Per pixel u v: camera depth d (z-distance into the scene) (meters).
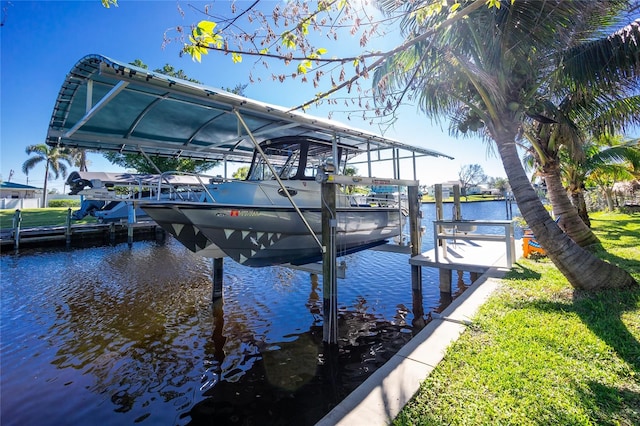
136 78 2.94
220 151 6.92
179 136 5.91
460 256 8.20
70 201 42.31
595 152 12.16
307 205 6.49
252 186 6.02
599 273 4.73
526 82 5.58
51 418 3.88
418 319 6.66
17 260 14.01
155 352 5.47
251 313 7.23
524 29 4.61
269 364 4.99
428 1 2.74
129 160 20.84
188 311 7.45
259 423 3.70
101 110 4.48
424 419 2.34
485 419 2.28
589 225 12.98
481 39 4.80
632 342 3.14
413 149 8.15
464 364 3.03
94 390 4.42
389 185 7.29
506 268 6.68
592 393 2.47
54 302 8.27
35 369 4.96
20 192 46.81
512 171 5.27
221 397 4.19
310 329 6.29
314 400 4.07
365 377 4.54
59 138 5.03
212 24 2.07
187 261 13.32
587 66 5.50
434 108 6.52
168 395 4.27
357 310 7.21
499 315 4.11
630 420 2.18
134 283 10.02
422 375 2.90
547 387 2.59
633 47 5.11
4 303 8.20
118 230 20.83
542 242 5.05
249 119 5.14
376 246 8.84
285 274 10.74
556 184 9.30
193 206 4.94
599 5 4.64
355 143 7.45
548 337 3.40
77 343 5.87
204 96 3.53
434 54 5.23
